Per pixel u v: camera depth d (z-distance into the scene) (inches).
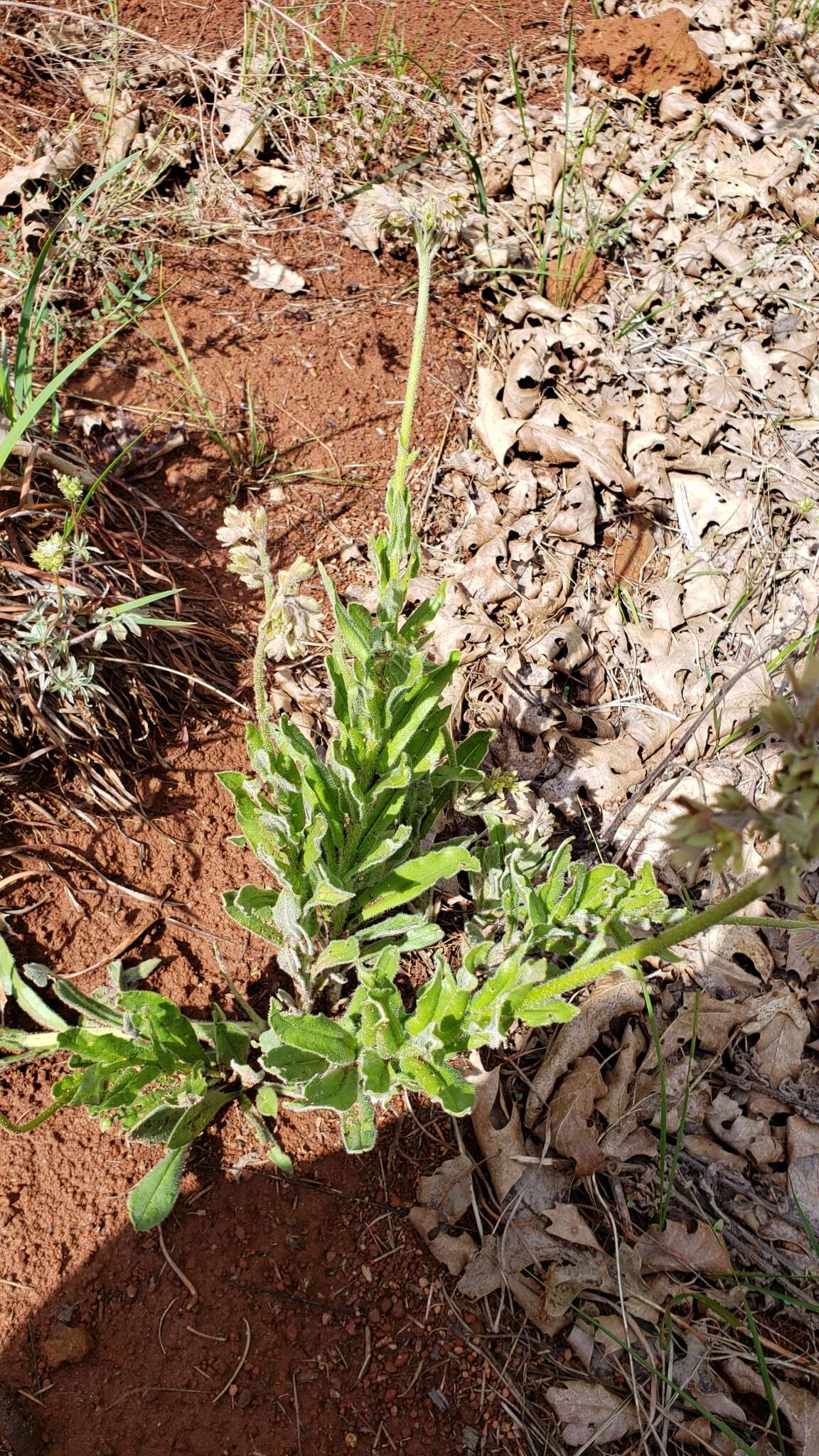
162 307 29.0
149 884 21.8
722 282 33.5
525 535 28.1
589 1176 20.6
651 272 33.9
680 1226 20.5
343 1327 18.9
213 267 30.3
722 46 42.4
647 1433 18.7
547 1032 22.2
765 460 30.6
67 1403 17.5
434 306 31.6
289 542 26.8
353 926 20.5
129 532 24.8
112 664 22.5
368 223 32.0
